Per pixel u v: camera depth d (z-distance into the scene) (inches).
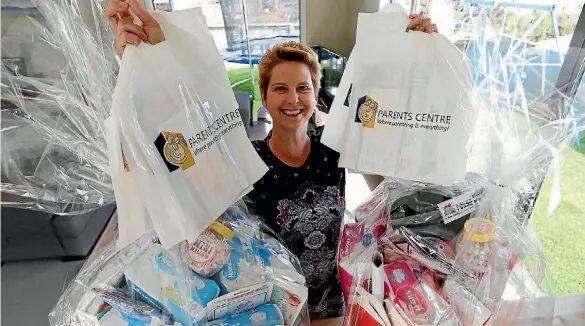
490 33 24.6
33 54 22.8
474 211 25.2
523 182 24.8
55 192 27.1
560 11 35.5
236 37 170.4
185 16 21.9
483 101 24.3
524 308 22.5
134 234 20.8
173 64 20.9
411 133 25.4
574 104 25.4
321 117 85.2
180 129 20.9
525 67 26.5
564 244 35.6
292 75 31.4
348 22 168.1
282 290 22.3
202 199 22.0
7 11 21.6
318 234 33.5
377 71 25.4
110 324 20.8
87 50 22.3
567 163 31.5
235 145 24.1
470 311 21.0
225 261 22.0
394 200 27.5
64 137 25.5
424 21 24.8
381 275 22.6
